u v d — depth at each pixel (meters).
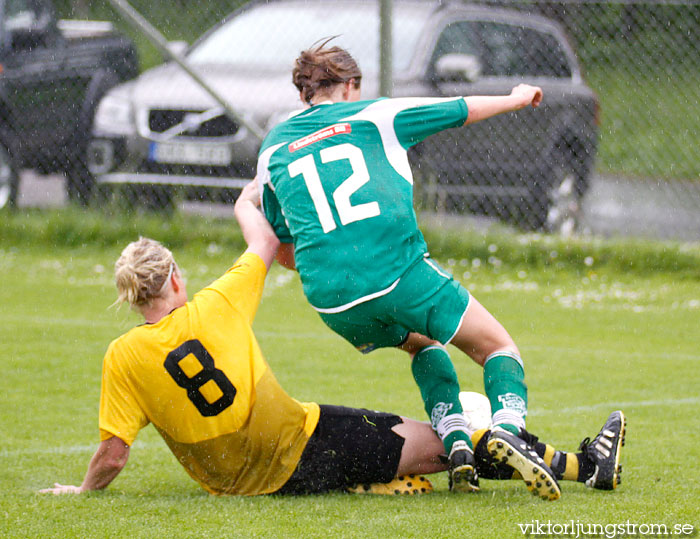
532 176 32.09
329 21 31.77
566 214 33.41
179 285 10.97
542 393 17.53
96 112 32.12
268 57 31.52
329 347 21.50
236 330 10.87
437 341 11.73
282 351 20.95
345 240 10.73
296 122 11.75
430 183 30.59
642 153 46.62
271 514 9.98
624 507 10.26
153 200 32.56
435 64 30.80
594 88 41.59
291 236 11.77
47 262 31.45
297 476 10.88
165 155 30.31
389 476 11.07
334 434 11.00
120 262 10.76
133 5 46.84
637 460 12.71
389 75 25.34
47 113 34.06
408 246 10.84
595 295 27.98
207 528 9.44
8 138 34.38
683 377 18.94
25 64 34.50
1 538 9.12
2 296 26.73
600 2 33.25
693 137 45.91
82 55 35.22
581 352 21.31
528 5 35.09
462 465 10.64
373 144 11.25
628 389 17.88
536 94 12.09
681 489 11.16
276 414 10.80
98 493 11.00
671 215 43.41
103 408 10.81
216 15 46.69
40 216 34.53
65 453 13.33
